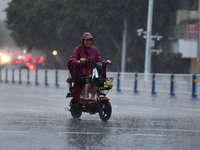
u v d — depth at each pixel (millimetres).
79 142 17625
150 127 22953
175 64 117562
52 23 126375
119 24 124875
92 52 26078
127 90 71438
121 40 131875
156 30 129625
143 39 130500
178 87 58656
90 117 27703
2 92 60688
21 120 25281
